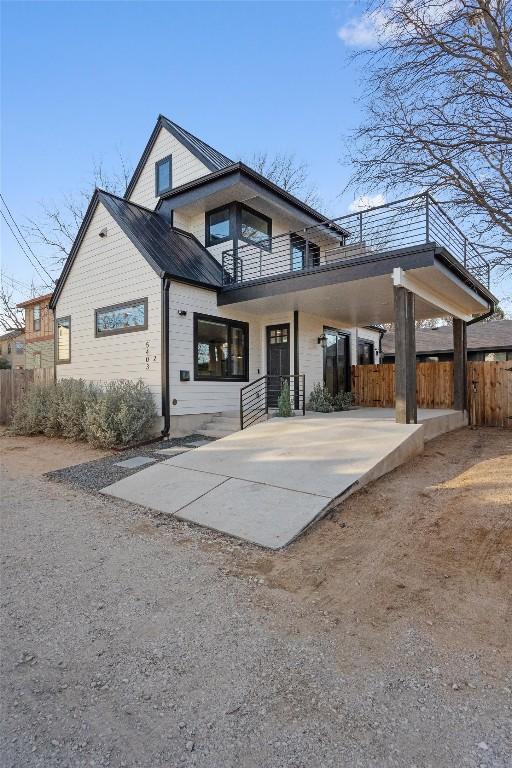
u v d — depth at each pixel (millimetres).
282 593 3162
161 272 9844
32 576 3477
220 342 11398
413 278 8516
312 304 11180
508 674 2223
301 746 1787
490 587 3111
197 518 4738
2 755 1752
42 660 2416
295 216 13227
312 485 5238
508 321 20375
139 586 3299
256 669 2314
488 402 11750
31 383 13055
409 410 8164
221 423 10656
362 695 2092
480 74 6793
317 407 11773
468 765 1674
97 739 1843
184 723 1934
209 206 12391
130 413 9211
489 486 5078
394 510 4676
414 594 3068
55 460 8312
